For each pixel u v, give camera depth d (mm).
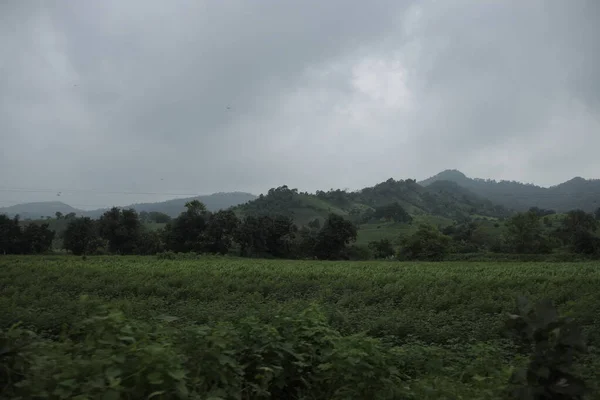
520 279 26344
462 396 4918
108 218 66562
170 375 3523
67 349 4367
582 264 49875
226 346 4578
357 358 4789
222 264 43156
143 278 26109
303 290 22078
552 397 3527
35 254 62688
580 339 3533
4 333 3994
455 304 16766
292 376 5297
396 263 53656
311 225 105062
